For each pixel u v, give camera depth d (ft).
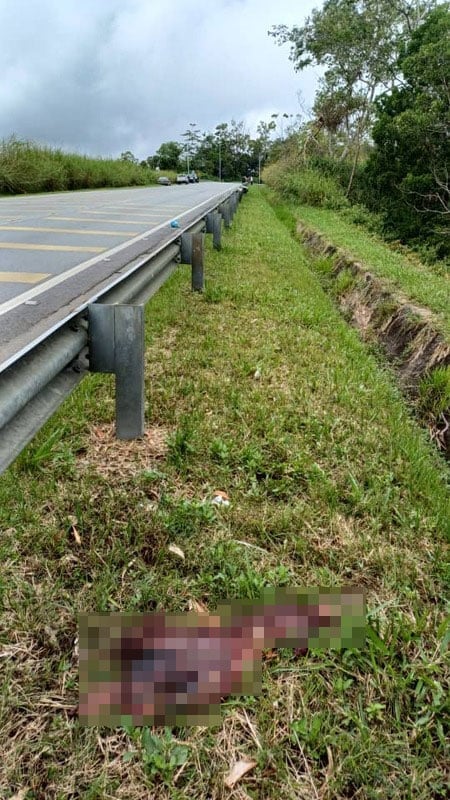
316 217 56.03
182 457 9.75
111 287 10.13
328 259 32.89
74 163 80.89
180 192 79.00
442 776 4.83
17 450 5.87
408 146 56.70
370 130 71.41
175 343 15.80
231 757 4.90
